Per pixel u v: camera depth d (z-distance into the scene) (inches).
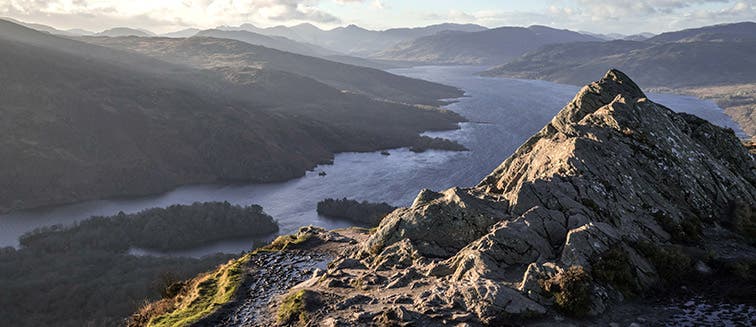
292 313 842.2
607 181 1029.2
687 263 831.1
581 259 790.5
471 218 1020.5
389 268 1008.9
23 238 7042.3
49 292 4672.7
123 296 4365.2
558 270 777.6
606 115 1235.9
